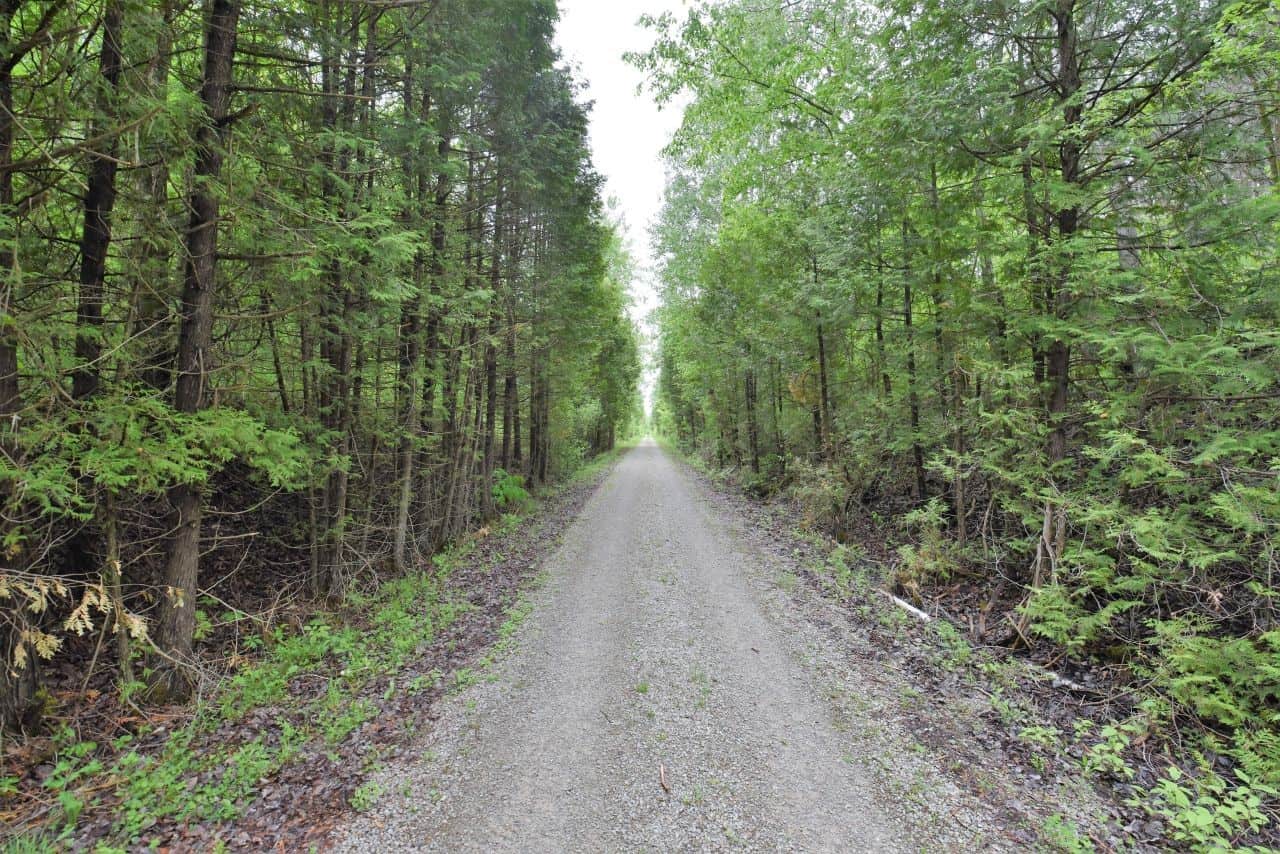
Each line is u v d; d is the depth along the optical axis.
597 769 4.10
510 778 4.00
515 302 13.46
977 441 8.34
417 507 11.65
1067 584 6.38
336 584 8.20
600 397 29.69
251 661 6.15
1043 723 4.66
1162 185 6.16
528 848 3.32
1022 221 7.02
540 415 20.73
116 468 4.02
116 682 5.36
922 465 10.98
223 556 8.12
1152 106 6.23
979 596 7.59
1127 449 5.66
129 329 4.79
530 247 14.44
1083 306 6.34
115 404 4.24
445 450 12.45
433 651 6.32
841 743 4.39
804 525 12.48
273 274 6.02
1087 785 3.89
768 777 3.98
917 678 5.48
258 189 5.08
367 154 6.56
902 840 3.36
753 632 6.66
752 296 16.16
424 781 3.97
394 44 7.80
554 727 4.67
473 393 13.59
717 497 18.36
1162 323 5.79
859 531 11.60
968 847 3.29
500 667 5.82
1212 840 3.44
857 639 6.44
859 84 9.63
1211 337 5.18
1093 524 6.21
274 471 5.17
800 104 11.62
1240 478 5.18
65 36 3.73
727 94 11.89
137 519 6.49
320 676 5.78
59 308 4.21
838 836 3.40
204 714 5.04
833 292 11.23
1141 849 3.32
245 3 5.43
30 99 4.07
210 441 4.64
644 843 3.36
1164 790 3.66
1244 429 5.42
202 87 5.22
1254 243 5.50
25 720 4.53
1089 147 6.52
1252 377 4.71
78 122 4.32
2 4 3.73
